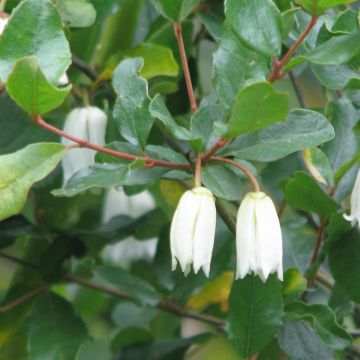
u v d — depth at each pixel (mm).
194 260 337
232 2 345
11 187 343
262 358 417
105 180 350
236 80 361
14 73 332
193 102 368
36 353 446
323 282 460
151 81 464
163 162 355
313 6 349
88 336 453
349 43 346
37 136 433
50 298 458
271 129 356
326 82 381
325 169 408
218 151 355
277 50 350
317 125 354
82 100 441
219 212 386
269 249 342
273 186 471
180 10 369
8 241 462
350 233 398
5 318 462
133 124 360
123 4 425
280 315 380
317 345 393
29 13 345
